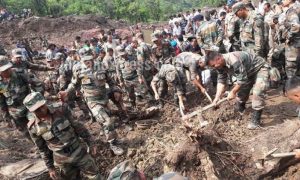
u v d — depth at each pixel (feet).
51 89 35.06
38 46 89.04
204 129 19.72
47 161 18.20
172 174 7.61
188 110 26.25
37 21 97.86
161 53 32.12
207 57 20.74
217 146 19.08
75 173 18.93
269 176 18.93
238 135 21.70
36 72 50.80
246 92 22.75
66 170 18.15
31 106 16.29
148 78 30.40
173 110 27.40
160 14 153.28
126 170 9.05
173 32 65.51
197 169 18.11
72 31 100.68
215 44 28.63
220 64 20.18
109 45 44.50
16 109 22.03
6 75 21.38
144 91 29.40
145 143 22.81
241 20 26.27
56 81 35.47
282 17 29.27
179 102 25.30
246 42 25.91
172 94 30.53
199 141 18.37
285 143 19.11
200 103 27.58
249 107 25.12
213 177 17.26
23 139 26.94
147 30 106.01
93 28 105.40
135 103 30.50
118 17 147.95
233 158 19.11
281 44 28.94
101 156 22.54
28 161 22.02
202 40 29.22
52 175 18.60
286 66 25.63
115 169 9.18
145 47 30.19
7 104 22.03
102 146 23.38
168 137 22.22
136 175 9.04
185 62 25.27
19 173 20.66
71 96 27.71
